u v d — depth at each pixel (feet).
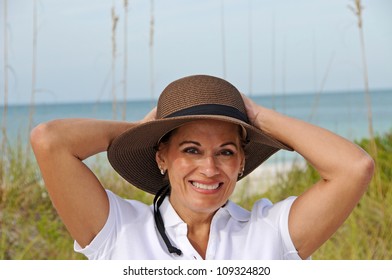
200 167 8.73
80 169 8.79
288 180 22.06
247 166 10.37
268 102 136.98
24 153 21.24
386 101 132.05
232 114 8.80
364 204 19.26
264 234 9.19
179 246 9.08
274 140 9.18
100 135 9.15
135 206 9.44
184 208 9.18
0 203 19.85
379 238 18.26
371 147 21.06
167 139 9.21
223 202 8.99
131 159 9.78
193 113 8.70
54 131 8.71
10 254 17.85
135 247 8.91
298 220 9.14
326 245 18.11
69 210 8.84
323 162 9.01
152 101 22.48
